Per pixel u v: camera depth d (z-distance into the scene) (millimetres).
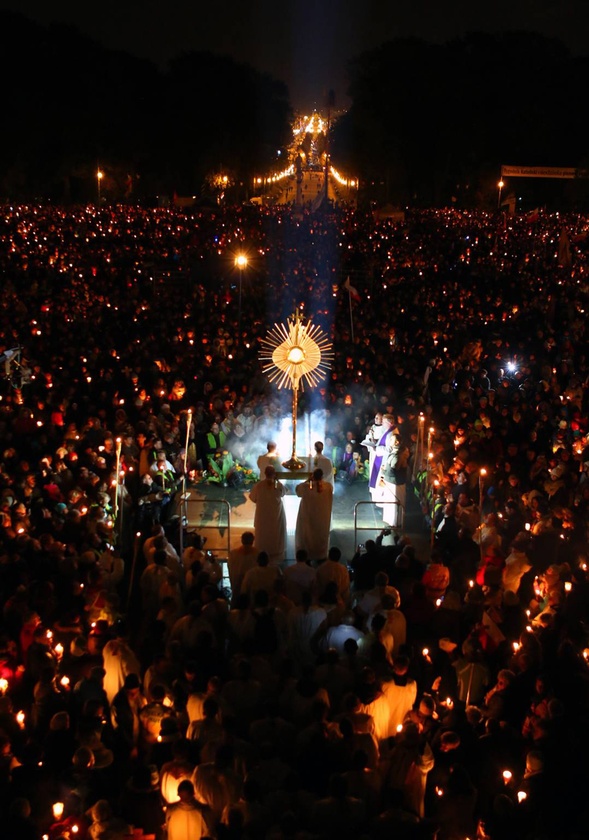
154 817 7910
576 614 11422
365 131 89875
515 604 11391
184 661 9695
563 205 79375
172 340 27125
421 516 16812
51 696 9297
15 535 12250
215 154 97125
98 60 84938
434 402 23016
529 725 9141
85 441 16938
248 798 7461
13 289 33125
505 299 35719
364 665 9617
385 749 9102
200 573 11500
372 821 7488
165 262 42438
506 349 27391
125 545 15258
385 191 88312
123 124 84375
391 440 16359
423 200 87500
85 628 10961
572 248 48562
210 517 16547
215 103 97875
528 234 54312
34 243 44281
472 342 26672
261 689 9203
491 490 15312
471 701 10016
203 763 8203
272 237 50062
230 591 14078
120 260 42156
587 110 86562
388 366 24875
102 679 9508
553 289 36438
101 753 8539
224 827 7152
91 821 7984
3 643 10008
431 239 51656
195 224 55750
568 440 17844
